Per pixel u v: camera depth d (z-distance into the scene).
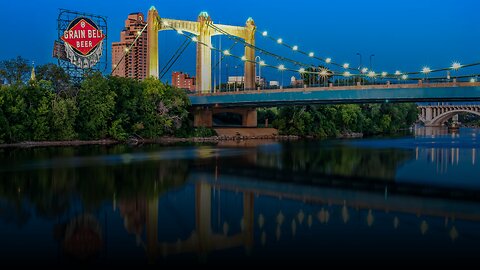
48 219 27.59
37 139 90.19
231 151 76.38
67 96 96.69
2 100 84.69
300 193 37.06
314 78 139.12
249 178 44.69
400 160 61.25
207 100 118.25
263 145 93.44
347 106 143.75
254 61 133.25
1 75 103.19
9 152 71.19
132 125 104.69
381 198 35.03
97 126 98.38
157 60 127.38
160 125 108.38
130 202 32.47
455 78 83.25
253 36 137.25
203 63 130.88
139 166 52.81
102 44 116.50
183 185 40.03
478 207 31.61
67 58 116.69
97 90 99.06
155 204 32.09
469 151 75.38
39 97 92.06
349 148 83.88
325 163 57.88
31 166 51.84
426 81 89.81
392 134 153.12
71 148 81.31
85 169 49.50
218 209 30.91
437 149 80.25
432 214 29.27
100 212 29.48
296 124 130.38
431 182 42.38
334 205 32.31
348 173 48.34
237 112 134.12
